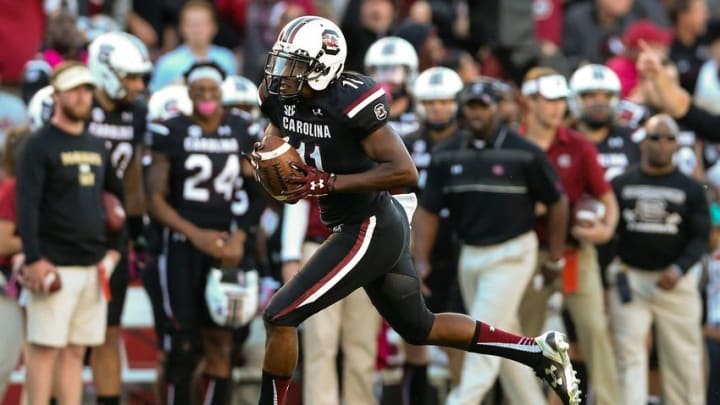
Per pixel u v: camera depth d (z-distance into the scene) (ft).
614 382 101.76
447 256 103.86
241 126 99.66
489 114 97.86
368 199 71.05
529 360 75.56
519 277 97.81
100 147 93.30
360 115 69.00
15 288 95.40
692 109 98.32
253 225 99.40
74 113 90.74
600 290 101.96
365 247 70.85
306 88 69.36
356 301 98.78
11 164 96.68
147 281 100.27
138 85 99.96
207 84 97.09
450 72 103.76
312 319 98.02
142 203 102.42
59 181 90.63
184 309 97.40
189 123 98.17
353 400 99.81
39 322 90.63
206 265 97.76
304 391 99.40
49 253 90.94
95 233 92.27
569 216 100.94
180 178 97.86
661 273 104.27
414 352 104.47
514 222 97.86
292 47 68.33
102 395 96.78
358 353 99.66
